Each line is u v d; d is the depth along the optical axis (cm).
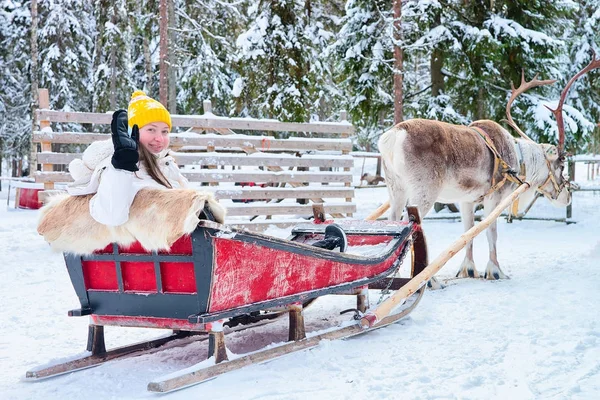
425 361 433
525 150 848
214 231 361
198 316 368
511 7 1730
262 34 2083
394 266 549
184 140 1171
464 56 1689
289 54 2086
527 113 1706
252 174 1234
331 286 476
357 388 375
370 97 1775
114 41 2542
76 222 386
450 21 1702
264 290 414
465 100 1797
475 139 779
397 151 726
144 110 396
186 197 353
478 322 549
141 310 399
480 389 375
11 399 361
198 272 370
